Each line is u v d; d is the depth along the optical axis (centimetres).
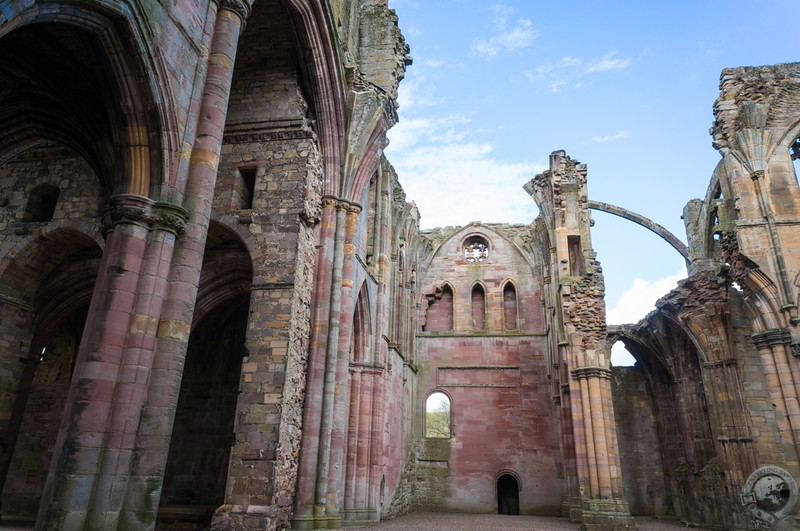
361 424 2331
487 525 2322
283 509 1418
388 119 2161
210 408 2294
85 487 782
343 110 1958
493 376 3534
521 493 3241
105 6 833
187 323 926
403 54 2373
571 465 2667
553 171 2806
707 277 2683
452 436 3434
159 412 862
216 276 1964
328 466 1648
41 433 2142
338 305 1806
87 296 2003
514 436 3375
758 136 2297
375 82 2253
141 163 944
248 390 1444
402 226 3259
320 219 1861
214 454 2219
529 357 3534
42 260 1850
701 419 2991
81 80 1134
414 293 3638
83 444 797
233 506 1330
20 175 1919
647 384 3519
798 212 2180
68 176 1877
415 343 3578
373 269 2603
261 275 1564
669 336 3192
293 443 1520
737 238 2203
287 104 1755
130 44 888
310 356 1703
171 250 937
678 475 3117
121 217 915
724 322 2606
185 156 991
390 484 2672
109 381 838
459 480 3325
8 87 1311
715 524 2592
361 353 2419
